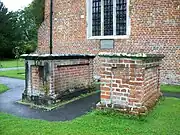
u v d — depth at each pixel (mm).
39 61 6965
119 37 12102
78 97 7941
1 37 39094
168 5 10711
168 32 10828
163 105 6605
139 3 11359
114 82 5609
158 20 10984
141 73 5301
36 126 4852
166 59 10984
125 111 5441
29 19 50094
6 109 6445
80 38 13539
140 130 4551
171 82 10945
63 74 7457
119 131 4492
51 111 6227
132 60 5348
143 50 11453
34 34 50062
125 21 12320
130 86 5418
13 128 4734
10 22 41906
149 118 5297
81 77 8406
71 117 5648
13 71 17984
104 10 12969
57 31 14422
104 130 4555
